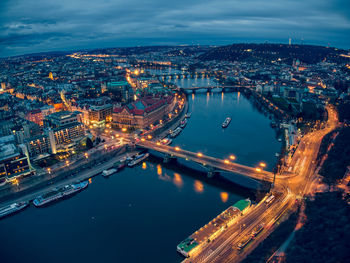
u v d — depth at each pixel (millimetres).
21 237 198125
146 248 183125
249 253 161250
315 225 154750
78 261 174000
